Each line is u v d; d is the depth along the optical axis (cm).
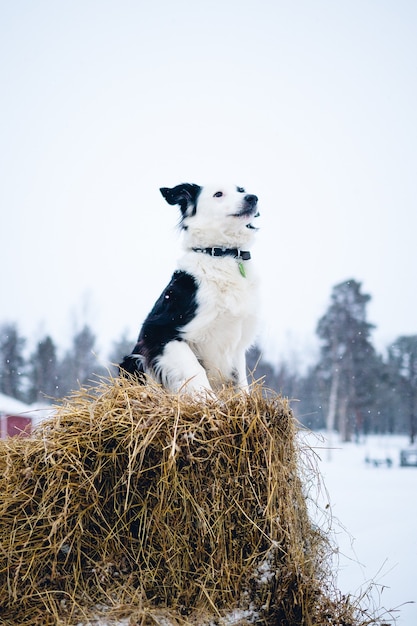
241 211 409
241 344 417
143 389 268
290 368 4025
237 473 235
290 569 229
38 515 230
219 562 228
